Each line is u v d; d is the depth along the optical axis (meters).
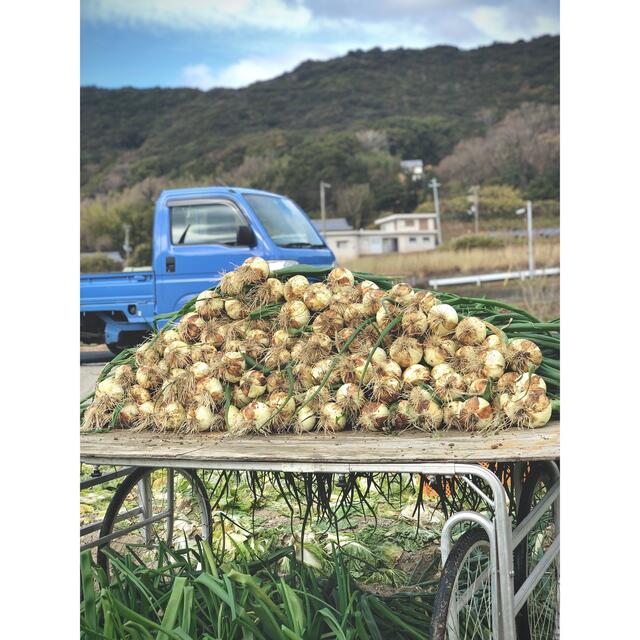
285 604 2.78
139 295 9.43
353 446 2.60
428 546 4.23
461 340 2.89
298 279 3.17
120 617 2.85
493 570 2.34
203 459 2.60
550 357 3.17
